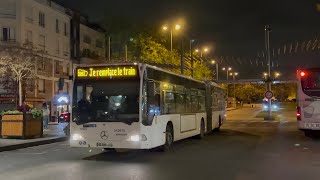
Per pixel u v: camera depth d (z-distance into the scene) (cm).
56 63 5706
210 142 1933
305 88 2028
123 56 5403
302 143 1872
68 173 1078
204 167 1173
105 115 1334
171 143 1597
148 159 1350
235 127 3148
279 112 6788
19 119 2044
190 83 1908
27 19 5050
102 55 7269
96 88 1356
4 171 1116
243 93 13538
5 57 4234
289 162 1271
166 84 1550
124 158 1380
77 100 1366
